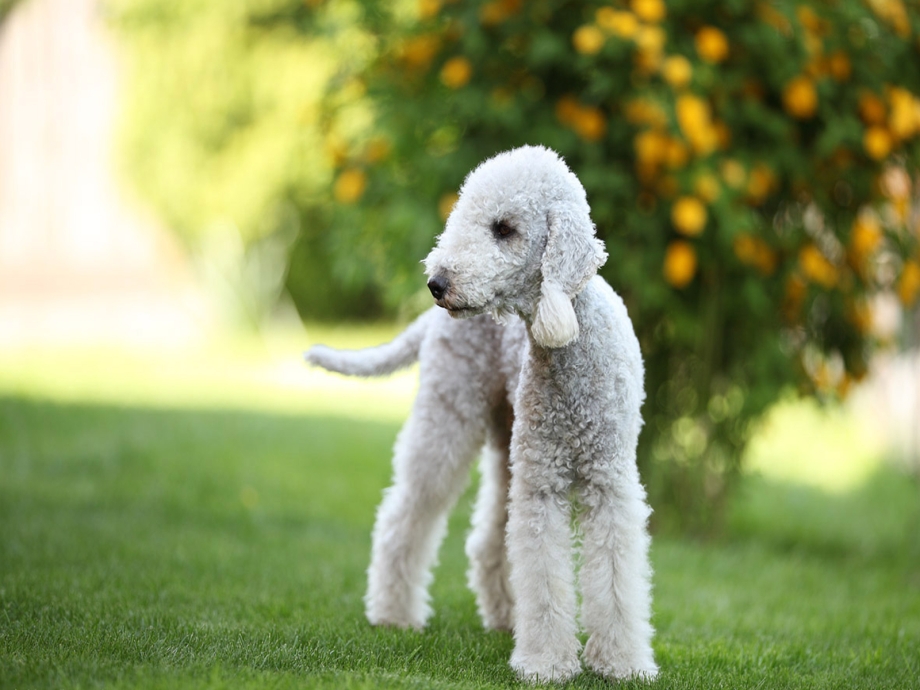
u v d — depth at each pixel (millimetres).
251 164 20125
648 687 4527
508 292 4496
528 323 4656
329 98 8680
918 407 12852
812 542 9914
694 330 8547
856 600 7336
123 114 21094
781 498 11812
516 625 4805
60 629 4961
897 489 12062
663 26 7598
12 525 7707
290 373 20891
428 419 5430
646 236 8008
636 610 4656
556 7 7770
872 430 14180
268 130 20078
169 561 6918
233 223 21188
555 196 4473
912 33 7996
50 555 6777
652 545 8688
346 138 8602
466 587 6914
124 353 21625
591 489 4676
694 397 9031
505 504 5648
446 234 4539
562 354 4578
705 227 8094
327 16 8906
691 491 9312
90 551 7004
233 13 20000
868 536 10133
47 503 8719
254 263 23891
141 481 10031
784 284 8430
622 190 7695
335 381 20500
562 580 4664
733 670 5051
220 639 4949
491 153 7906
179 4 20188
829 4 7941
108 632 4941
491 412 5488
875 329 8836
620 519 4645
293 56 19750
